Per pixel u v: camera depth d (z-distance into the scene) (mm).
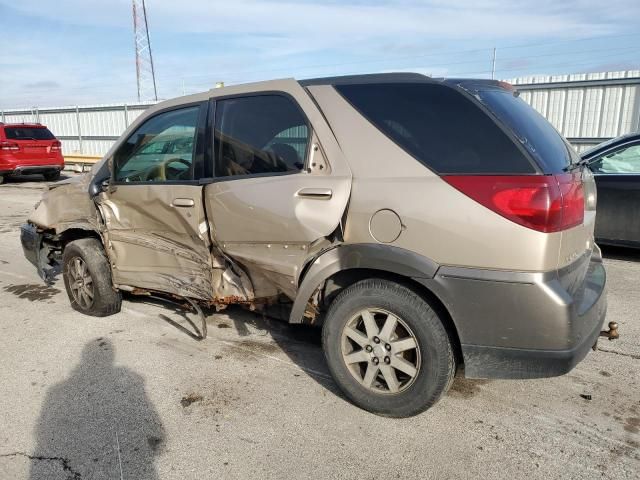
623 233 6258
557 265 2457
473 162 2533
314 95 3031
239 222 3215
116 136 22391
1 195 13531
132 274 4137
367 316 2838
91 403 3139
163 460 2600
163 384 3355
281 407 3055
